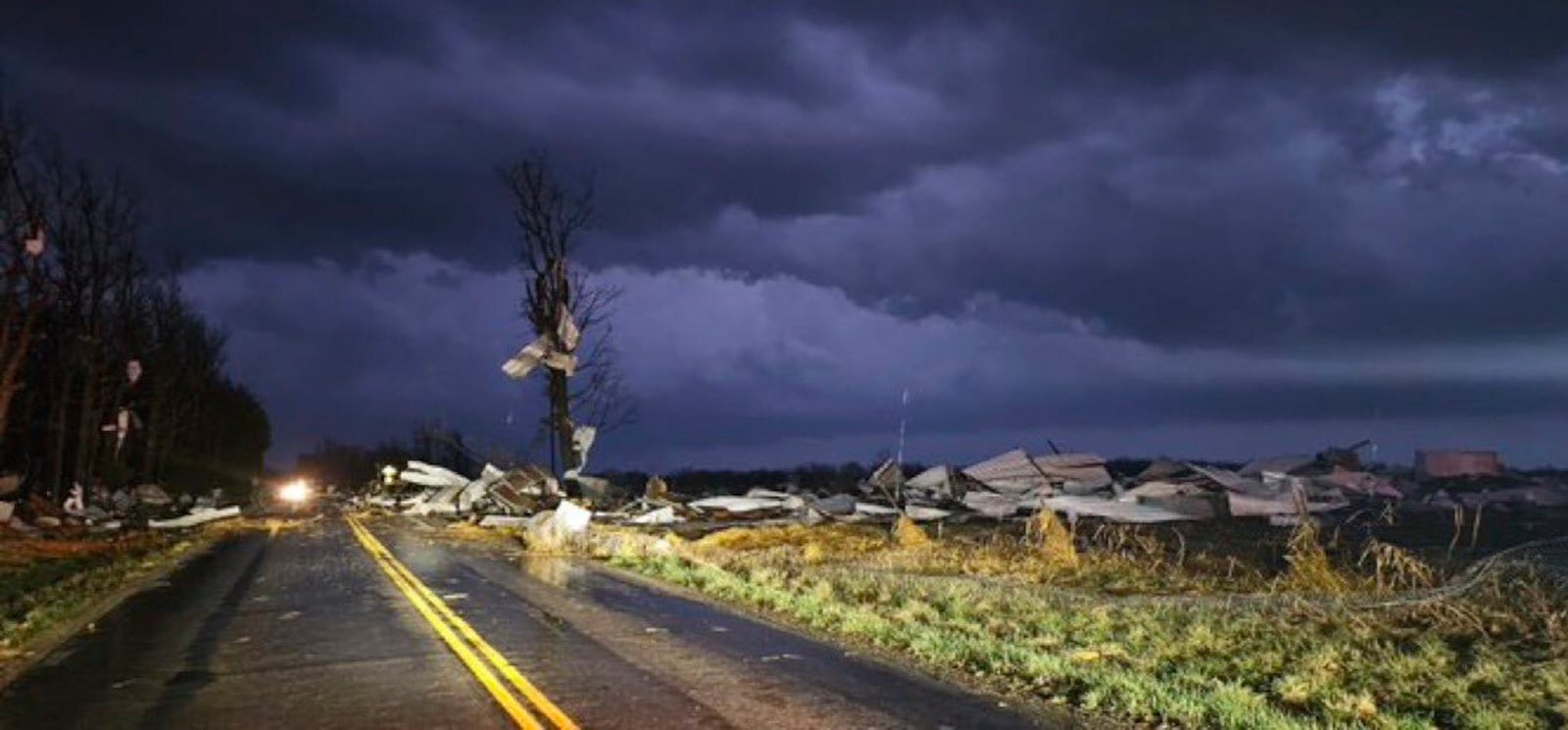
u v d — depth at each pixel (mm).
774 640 13250
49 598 18875
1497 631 12328
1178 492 40906
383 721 9398
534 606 16828
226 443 104688
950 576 20266
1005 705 9633
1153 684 9992
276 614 16562
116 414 58562
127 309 54531
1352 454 46906
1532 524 33375
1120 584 18312
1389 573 18484
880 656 12102
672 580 20625
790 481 63812
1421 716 8906
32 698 10883
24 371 49062
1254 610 14203
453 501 55969
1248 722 8695
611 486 49719
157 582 22203
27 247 37906
